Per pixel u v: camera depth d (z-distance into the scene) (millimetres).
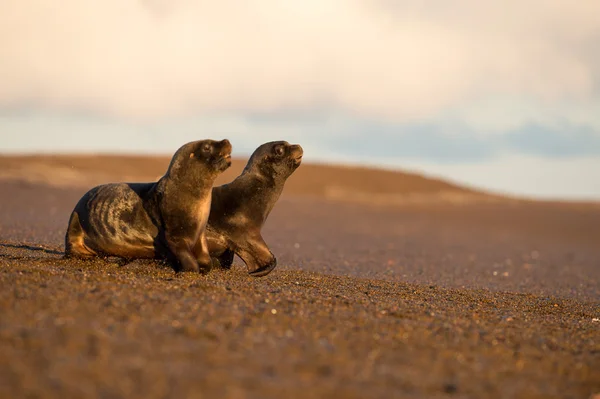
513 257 99125
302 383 20391
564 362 26062
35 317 24484
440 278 62219
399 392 20594
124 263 42438
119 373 19656
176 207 39344
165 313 26797
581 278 77250
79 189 169250
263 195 43375
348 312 30688
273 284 39719
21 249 50438
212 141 39188
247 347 23391
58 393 18000
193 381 19547
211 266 41594
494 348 26906
